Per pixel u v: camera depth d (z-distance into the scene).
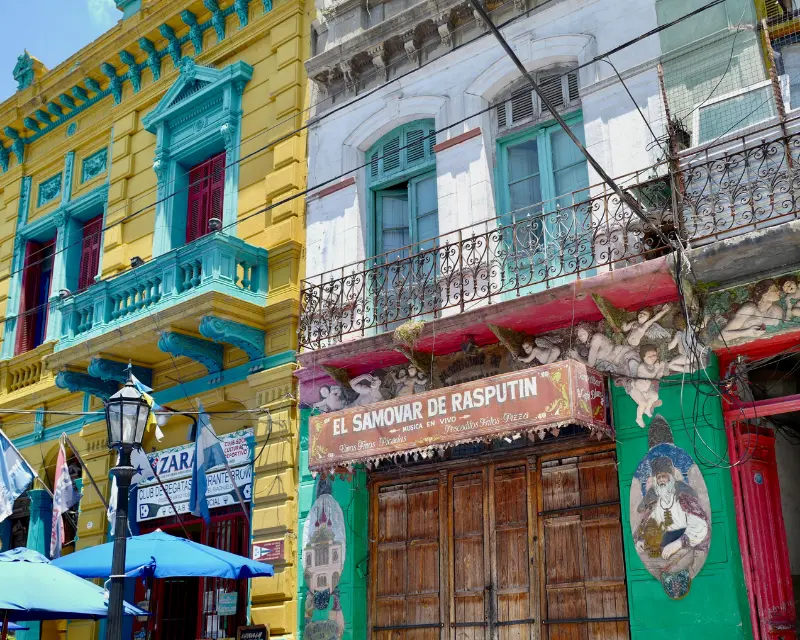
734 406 8.97
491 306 9.86
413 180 12.54
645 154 10.12
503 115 11.83
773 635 8.50
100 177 17.02
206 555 10.36
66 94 17.95
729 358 9.20
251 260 13.16
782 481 10.04
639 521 9.05
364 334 11.93
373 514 11.41
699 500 8.73
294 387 12.30
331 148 13.30
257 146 14.30
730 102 9.30
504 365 10.52
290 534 11.75
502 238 10.19
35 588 9.35
